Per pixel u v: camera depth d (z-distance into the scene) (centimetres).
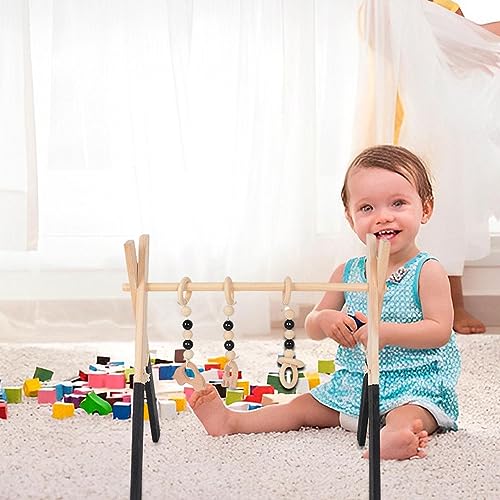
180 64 273
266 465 144
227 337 142
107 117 279
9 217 268
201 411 163
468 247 278
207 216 280
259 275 279
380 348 167
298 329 289
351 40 278
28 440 160
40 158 282
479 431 170
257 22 277
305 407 171
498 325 300
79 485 134
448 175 268
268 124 277
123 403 180
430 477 138
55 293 281
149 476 138
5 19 267
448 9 289
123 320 282
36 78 280
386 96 268
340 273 182
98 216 282
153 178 276
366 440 158
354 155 273
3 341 273
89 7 274
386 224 168
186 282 138
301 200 277
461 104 273
